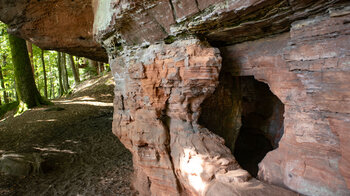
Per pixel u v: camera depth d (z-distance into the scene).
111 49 5.25
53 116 12.49
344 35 2.47
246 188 3.16
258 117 7.06
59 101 16.33
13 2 5.74
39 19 6.10
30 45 17.28
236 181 3.33
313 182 2.93
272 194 3.00
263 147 7.41
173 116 4.38
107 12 4.22
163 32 3.81
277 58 3.44
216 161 3.71
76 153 8.78
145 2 3.34
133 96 4.71
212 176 3.59
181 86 3.88
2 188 6.43
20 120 11.99
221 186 3.29
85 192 6.17
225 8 2.87
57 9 5.88
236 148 7.54
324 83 2.68
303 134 3.08
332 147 2.80
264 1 2.60
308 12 2.66
